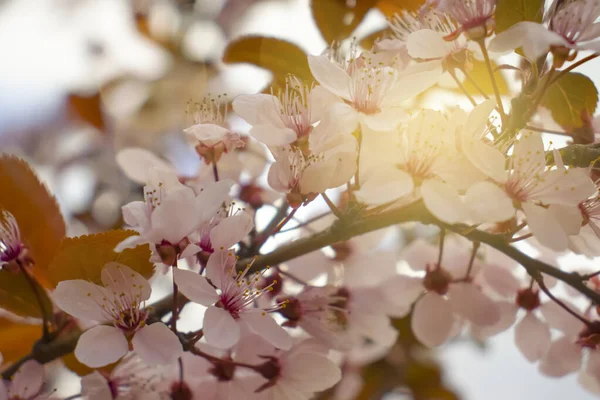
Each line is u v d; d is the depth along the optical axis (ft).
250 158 1.22
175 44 1.61
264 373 1.14
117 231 1.08
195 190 1.17
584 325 1.20
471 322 1.21
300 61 1.21
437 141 1.08
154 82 1.63
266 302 1.18
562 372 1.21
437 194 1.06
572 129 1.18
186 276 1.07
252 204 1.21
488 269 1.22
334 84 1.09
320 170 1.08
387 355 1.60
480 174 1.08
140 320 1.08
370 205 1.09
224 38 1.55
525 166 1.08
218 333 1.07
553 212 1.08
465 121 1.08
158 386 1.15
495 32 1.11
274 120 1.10
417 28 1.16
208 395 1.15
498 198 1.06
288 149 1.09
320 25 1.24
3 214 1.13
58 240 1.14
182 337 1.09
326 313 1.17
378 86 1.09
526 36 1.06
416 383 1.63
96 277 1.09
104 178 1.64
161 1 1.66
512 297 1.21
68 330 1.16
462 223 1.10
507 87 1.20
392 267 1.25
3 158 1.14
